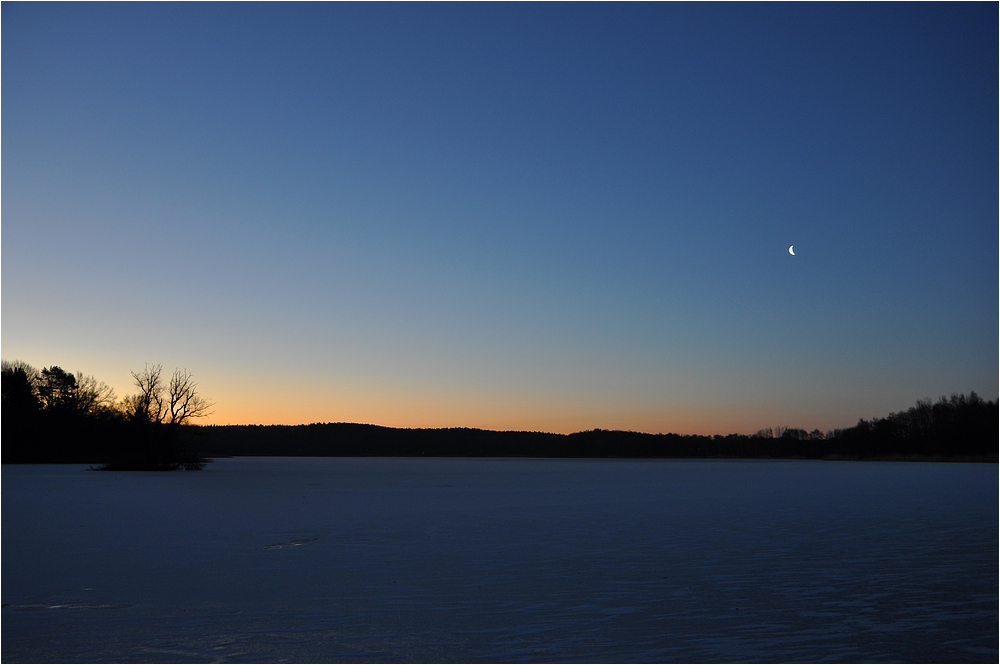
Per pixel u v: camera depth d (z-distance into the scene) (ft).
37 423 347.36
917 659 34.09
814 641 36.81
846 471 313.94
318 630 38.88
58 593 48.01
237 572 55.83
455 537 77.71
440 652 35.09
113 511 109.40
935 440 492.95
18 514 104.27
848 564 59.21
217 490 164.96
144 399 286.05
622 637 37.58
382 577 53.83
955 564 59.00
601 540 75.20
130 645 36.24
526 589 49.26
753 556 63.67
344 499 138.10
